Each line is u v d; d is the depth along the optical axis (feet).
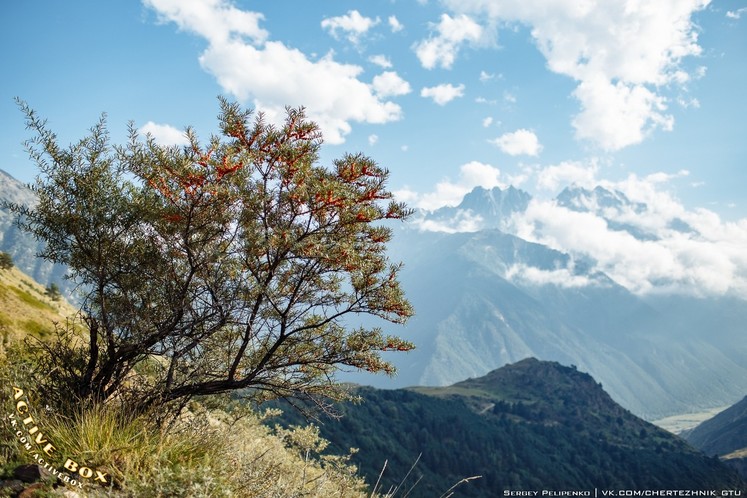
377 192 24.29
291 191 23.18
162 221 23.91
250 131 24.30
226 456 22.93
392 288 25.89
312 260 24.86
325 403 26.45
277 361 25.90
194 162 22.22
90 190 23.04
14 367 21.79
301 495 23.24
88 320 23.84
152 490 16.76
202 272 24.11
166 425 23.32
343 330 26.35
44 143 23.03
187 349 24.63
